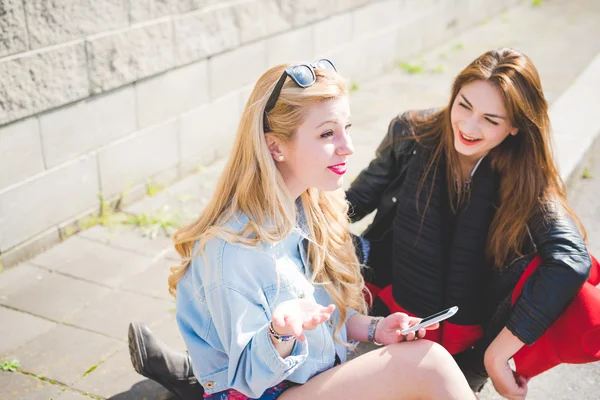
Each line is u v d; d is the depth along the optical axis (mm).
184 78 4492
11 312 3135
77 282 3404
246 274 1928
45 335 2975
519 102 2254
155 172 4426
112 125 4020
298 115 1904
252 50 5078
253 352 1863
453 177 2465
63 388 2643
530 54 7773
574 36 8562
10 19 3268
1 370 2732
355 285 2291
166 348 2402
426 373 1996
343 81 1958
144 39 4094
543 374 2969
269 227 1985
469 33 8711
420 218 2525
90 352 2865
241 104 5090
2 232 3469
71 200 3840
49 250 3701
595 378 2955
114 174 4105
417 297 2580
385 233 2766
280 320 1741
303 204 2174
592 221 4312
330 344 2119
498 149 2402
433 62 7508
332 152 1950
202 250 1991
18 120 3439
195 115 4656
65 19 3561
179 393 2420
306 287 2074
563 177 4293
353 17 6363
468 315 2521
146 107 4242
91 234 3875
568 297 2199
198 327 2076
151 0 4078
